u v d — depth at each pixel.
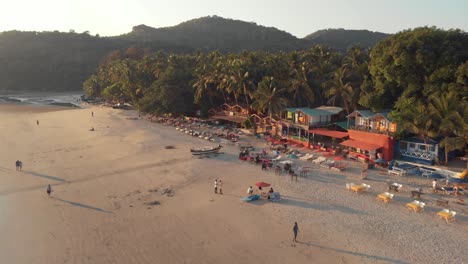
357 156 54.34
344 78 73.19
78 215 35.59
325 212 35.47
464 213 34.56
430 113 47.66
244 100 96.75
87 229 32.41
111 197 40.50
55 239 30.66
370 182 44.28
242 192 41.62
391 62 55.81
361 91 68.50
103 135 79.31
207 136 73.75
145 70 129.25
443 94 48.81
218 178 47.06
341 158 55.53
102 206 37.84
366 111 61.97
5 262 27.28
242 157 55.75
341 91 71.88
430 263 26.08
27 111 131.75
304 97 79.94
